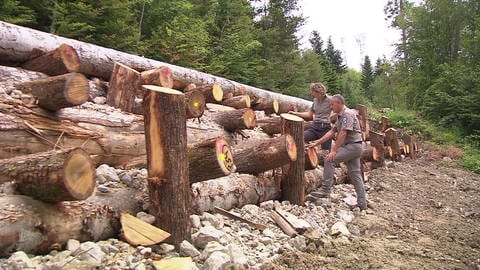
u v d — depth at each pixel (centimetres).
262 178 567
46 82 420
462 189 988
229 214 458
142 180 409
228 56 1806
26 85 429
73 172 291
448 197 867
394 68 2695
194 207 430
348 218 577
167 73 625
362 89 4441
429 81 2345
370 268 401
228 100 833
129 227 344
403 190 876
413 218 652
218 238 369
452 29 2383
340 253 434
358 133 634
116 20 1250
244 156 539
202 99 606
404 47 2534
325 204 616
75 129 447
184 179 371
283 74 2391
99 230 337
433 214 704
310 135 788
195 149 415
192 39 1460
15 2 1009
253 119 696
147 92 367
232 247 353
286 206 553
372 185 867
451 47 2395
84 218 327
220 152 412
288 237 452
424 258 459
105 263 296
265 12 2550
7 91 416
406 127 1881
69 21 1153
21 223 286
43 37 576
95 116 480
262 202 550
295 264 381
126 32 1320
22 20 1016
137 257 315
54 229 305
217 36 1880
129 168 462
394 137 1294
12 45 530
